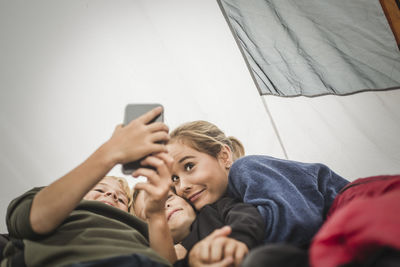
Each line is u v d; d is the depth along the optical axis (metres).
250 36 1.46
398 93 1.40
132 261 0.69
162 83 1.54
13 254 0.79
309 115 1.48
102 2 1.47
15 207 0.81
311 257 0.54
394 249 0.46
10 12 1.40
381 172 1.35
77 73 1.48
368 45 1.37
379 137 1.41
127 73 1.52
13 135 1.43
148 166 0.79
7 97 1.42
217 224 0.97
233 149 1.33
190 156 1.16
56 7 1.43
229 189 1.11
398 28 1.32
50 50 1.44
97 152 0.76
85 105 1.49
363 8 1.34
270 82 1.52
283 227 0.88
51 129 1.46
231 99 1.56
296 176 1.03
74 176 0.74
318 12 1.37
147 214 0.84
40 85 1.45
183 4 1.50
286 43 1.43
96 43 1.48
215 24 1.51
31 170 1.44
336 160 1.42
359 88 1.43
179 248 0.99
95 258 0.69
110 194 1.19
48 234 0.77
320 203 0.97
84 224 0.83
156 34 1.51
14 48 1.41
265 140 1.51
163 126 0.80
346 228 0.53
